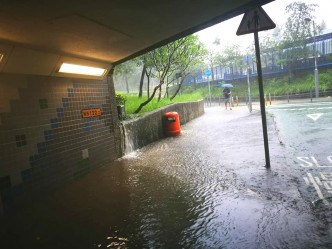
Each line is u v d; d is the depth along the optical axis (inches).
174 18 153.0
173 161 240.8
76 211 146.5
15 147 160.2
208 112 740.7
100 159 246.2
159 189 169.9
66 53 187.6
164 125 406.0
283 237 101.7
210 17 161.9
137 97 580.1
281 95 1058.7
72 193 178.4
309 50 1077.8
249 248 96.9
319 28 1034.7
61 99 202.2
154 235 112.8
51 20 126.3
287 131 324.8
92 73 233.3
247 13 176.9
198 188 164.2
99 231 120.7
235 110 705.6
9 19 117.2
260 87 183.9
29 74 173.0
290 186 151.1
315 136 279.0
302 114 478.0
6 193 152.3
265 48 1197.1
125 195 165.2
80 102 225.0
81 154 219.9
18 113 163.8
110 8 123.5
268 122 411.2
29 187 167.8
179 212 133.0
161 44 210.1
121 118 316.8
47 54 172.7
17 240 118.7
